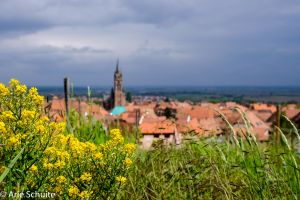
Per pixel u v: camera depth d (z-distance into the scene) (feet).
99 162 12.59
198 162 17.70
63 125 12.91
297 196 15.76
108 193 12.62
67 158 12.09
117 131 12.85
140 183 16.34
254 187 15.93
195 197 15.61
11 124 12.28
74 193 11.78
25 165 11.85
